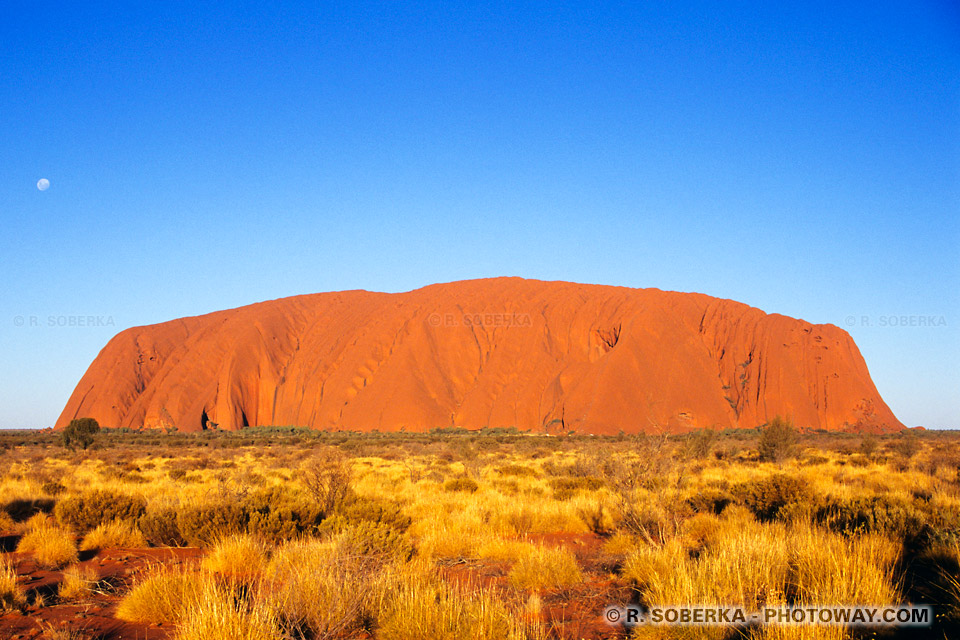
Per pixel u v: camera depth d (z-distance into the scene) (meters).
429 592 6.24
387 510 11.99
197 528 11.37
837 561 6.84
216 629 5.36
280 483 22.19
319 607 6.05
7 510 15.33
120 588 8.34
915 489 17.31
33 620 6.90
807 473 24.17
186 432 101.31
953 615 5.81
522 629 5.93
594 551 10.92
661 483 11.27
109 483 23.44
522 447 53.78
